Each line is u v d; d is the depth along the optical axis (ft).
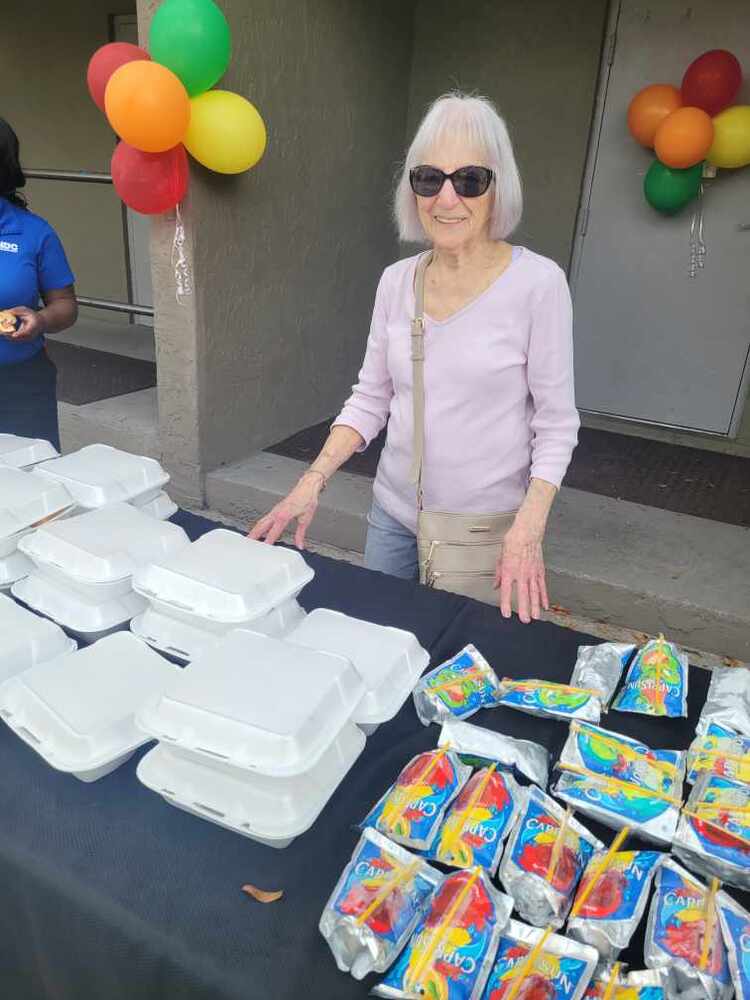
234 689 2.70
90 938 2.52
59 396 13.50
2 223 6.41
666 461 12.66
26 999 2.98
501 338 4.61
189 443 10.85
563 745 3.28
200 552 3.75
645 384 13.94
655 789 2.84
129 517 4.18
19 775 3.00
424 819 2.74
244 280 10.79
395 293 4.98
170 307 10.18
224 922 2.45
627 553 9.36
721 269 12.72
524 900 2.48
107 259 19.76
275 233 11.18
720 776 2.90
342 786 3.01
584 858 2.67
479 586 5.09
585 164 13.12
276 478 10.97
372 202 13.61
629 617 8.77
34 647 3.43
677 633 8.58
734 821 2.67
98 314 20.47
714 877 2.61
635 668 3.74
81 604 3.75
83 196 19.31
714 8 11.48
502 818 2.75
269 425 12.24
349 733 2.96
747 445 13.34
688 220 12.66
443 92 13.69
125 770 3.03
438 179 4.20
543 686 3.51
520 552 4.36
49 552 3.82
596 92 12.64
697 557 9.33
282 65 10.34
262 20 9.76
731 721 3.28
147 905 2.50
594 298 13.85
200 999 2.33
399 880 2.47
